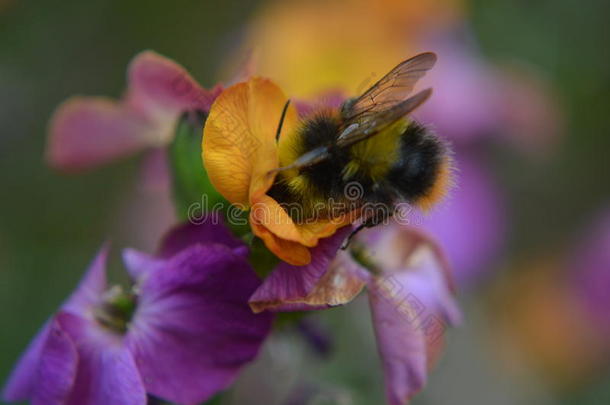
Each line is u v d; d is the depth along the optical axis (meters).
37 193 0.23
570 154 0.23
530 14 0.22
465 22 0.21
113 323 0.13
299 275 0.12
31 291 0.21
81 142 0.14
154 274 0.13
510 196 0.23
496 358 0.21
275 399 0.17
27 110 0.23
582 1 0.22
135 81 0.13
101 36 0.24
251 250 0.12
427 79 0.20
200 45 0.24
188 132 0.13
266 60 0.20
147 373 0.12
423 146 0.13
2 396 0.13
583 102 0.23
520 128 0.21
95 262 0.13
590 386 0.21
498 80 0.21
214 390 0.12
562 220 0.23
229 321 0.12
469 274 0.20
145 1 0.24
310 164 0.12
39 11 0.23
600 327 0.21
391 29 0.20
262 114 0.12
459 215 0.20
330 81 0.20
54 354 0.12
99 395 0.12
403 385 0.12
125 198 0.22
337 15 0.20
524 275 0.22
